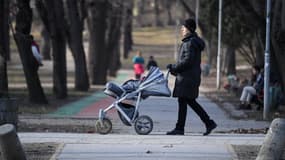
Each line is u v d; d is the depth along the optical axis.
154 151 22.00
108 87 27.20
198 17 85.38
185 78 26.61
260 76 43.53
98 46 78.00
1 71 31.00
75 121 34.25
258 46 59.75
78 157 20.97
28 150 22.30
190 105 27.02
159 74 27.17
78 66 64.75
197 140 24.73
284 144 18.06
